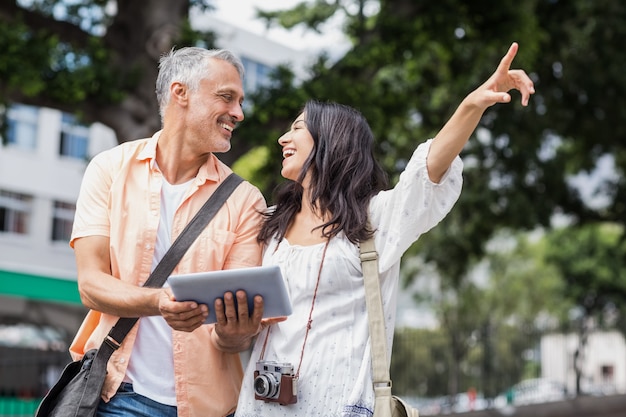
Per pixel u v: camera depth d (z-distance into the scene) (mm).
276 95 11711
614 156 20859
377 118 12328
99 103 11484
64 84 10867
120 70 11453
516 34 14000
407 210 3271
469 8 13711
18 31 10672
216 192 3631
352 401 3176
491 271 34531
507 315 33719
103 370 3361
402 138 17234
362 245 3352
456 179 3266
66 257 28172
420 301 31859
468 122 3121
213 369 3480
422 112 17188
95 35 11867
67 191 28266
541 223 19453
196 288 3000
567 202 20922
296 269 3381
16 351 20266
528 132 17547
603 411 17234
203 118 3551
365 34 13281
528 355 16656
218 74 3564
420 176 3225
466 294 30344
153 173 3592
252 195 3693
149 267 3484
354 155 3500
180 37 11500
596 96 17641
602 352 19078
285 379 3205
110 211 3518
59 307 17172
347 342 3268
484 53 15023
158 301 3166
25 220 27375
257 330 3188
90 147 28906
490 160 18766
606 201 21453
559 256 33031
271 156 12805
